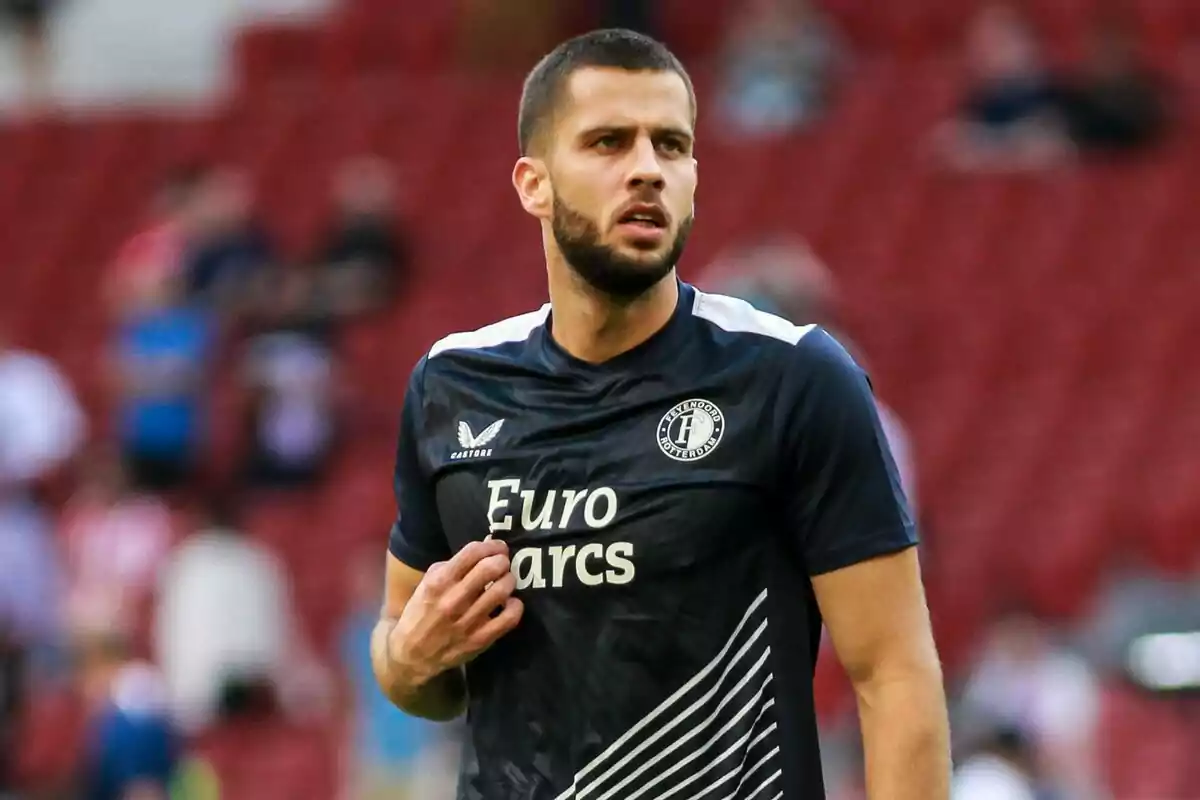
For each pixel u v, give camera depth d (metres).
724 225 51.91
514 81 59.19
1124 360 46.16
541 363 12.66
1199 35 57.72
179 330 46.81
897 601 12.16
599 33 12.49
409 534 13.30
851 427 12.15
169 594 37.78
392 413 47.25
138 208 56.91
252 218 52.09
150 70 67.62
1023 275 49.25
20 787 36.94
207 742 37.50
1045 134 52.53
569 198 12.20
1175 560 40.56
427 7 63.09
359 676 35.12
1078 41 57.97
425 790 33.66
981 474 43.47
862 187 52.28
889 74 55.75
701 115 55.38
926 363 46.69
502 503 12.40
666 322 12.52
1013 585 40.09
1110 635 36.94
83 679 34.28
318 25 62.97
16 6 67.19
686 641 11.99
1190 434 43.72
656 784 12.01
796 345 12.31
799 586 12.30
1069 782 31.91
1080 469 43.12
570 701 12.16
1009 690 32.84
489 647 12.44
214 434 46.00
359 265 50.19
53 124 59.41
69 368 50.94
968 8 59.19
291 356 46.00
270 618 38.41
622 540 12.05
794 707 12.08
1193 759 34.66
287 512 44.38
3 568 38.59
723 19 59.56
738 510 12.05
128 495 41.91
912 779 11.97
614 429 12.31
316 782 37.28
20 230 56.84
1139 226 49.88
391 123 57.47
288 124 58.03
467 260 52.56
